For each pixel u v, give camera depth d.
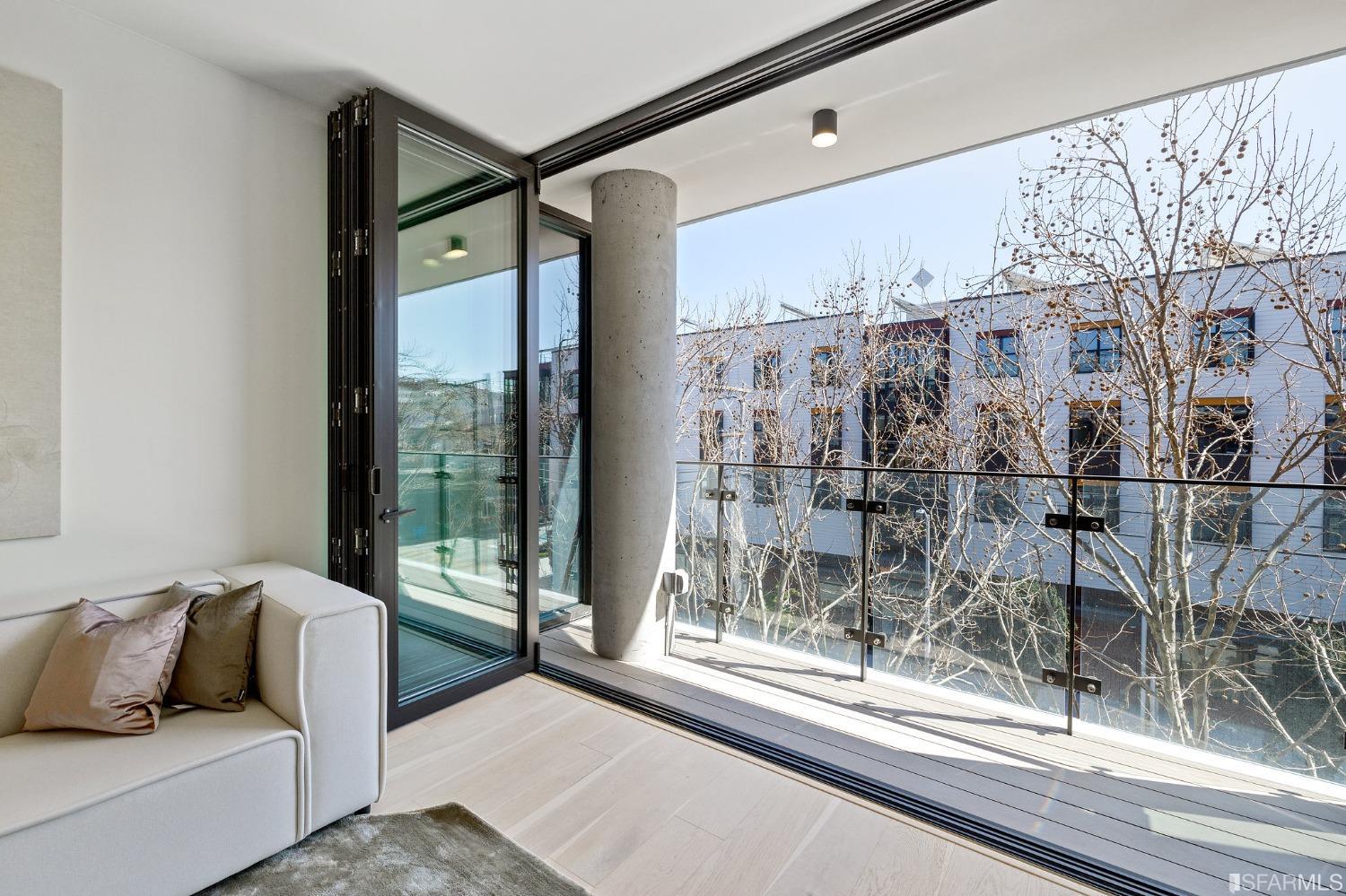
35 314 1.78
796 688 2.75
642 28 1.98
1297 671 1.90
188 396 2.15
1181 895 1.45
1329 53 2.02
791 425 5.58
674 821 1.76
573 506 3.98
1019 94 2.31
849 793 1.92
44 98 1.79
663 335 3.15
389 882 1.47
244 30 1.98
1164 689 2.13
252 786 1.46
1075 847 1.65
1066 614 2.32
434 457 2.56
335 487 2.49
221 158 2.22
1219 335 3.53
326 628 1.65
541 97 2.41
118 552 1.98
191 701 1.63
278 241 2.39
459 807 1.80
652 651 3.15
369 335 2.30
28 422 1.78
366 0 1.83
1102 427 3.97
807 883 1.51
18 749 1.40
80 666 1.49
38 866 1.14
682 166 3.02
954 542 2.57
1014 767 2.07
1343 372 3.18
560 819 1.77
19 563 1.78
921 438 4.84
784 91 2.29
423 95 2.39
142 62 2.02
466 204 2.69
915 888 1.50
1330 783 1.85
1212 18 1.84
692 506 3.47
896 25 1.91
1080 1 1.77
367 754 1.74
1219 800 1.87
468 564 2.71
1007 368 4.39
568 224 3.79
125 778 1.28
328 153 2.54
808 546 3.01
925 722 2.41
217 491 2.23
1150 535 2.15
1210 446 3.57
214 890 1.42
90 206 1.91
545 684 2.80
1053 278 4.13
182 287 2.13
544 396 3.73
